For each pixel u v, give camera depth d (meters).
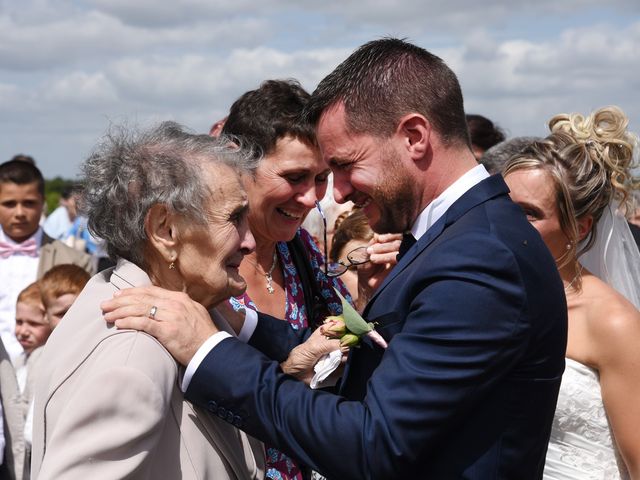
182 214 2.33
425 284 2.28
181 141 2.42
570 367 3.10
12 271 6.49
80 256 6.67
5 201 6.45
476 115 5.93
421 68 2.38
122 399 2.11
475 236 2.24
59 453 2.09
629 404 3.02
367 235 3.94
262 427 2.27
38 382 2.38
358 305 3.75
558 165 3.16
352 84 2.39
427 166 2.38
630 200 3.45
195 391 2.31
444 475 2.25
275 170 3.12
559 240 3.17
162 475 2.29
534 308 2.23
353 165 2.41
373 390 2.22
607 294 3.12
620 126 3.24
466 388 2.17
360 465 2.18
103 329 2.31
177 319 2.30
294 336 2.97
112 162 2.38
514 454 2.27
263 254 3.35
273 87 3.18
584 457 3.10
